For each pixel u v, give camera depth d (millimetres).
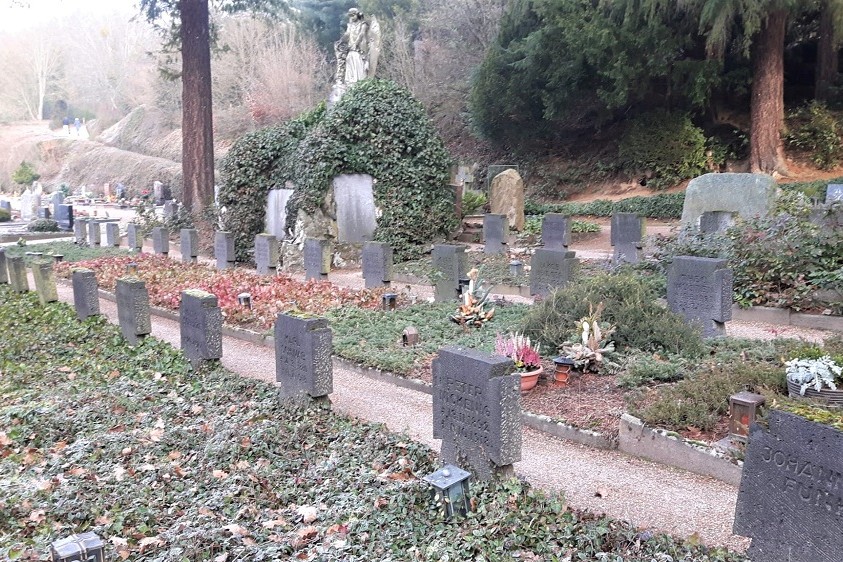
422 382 9625
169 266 21281
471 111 38750
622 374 8930
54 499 6094
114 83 80062
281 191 23500
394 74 44031
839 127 27062
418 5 46531
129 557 5090
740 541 5316
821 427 4344
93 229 28828
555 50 31109
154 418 8414
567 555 4902
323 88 49750
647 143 30688
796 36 29984
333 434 7625
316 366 8414
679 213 27031
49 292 16156
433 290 16906
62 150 71750
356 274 20281
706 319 10750
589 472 6801
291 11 41000
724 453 6547
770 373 7844
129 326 12359
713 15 24422
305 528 5418
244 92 51375
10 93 87562
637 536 5172
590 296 10508
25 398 9461
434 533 5293
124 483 6461
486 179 37406
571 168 34844
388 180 22188
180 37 28719
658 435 7016
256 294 15750
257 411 8469
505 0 39781
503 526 5316
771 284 12633
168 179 55406
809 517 4395
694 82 27734
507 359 6219
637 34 27422
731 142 29828
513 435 6141
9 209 47156
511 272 17141
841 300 11883
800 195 14695
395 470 6574
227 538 5281
